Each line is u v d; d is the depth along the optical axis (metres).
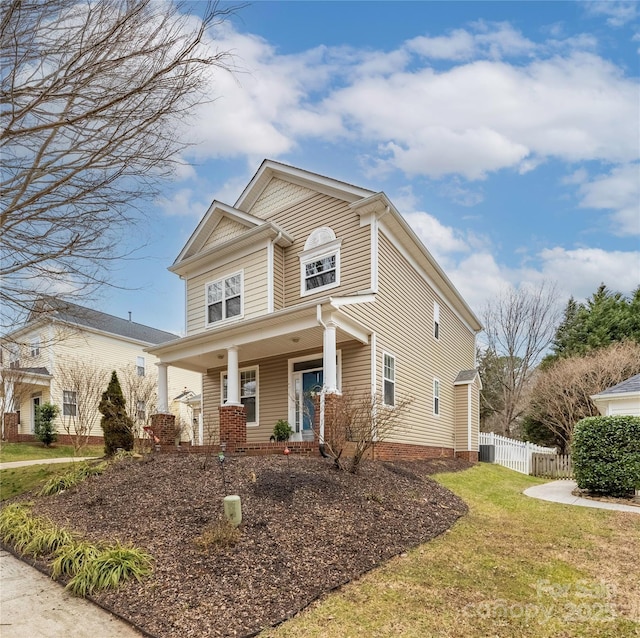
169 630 3.71
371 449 10.14
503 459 17.38
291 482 6.96
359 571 4.83
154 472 7.89
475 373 18.00
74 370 20.25
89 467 8.80
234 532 5.24
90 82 3.50
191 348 12.20
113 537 5.57
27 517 6.69
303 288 12.52
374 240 11.37
